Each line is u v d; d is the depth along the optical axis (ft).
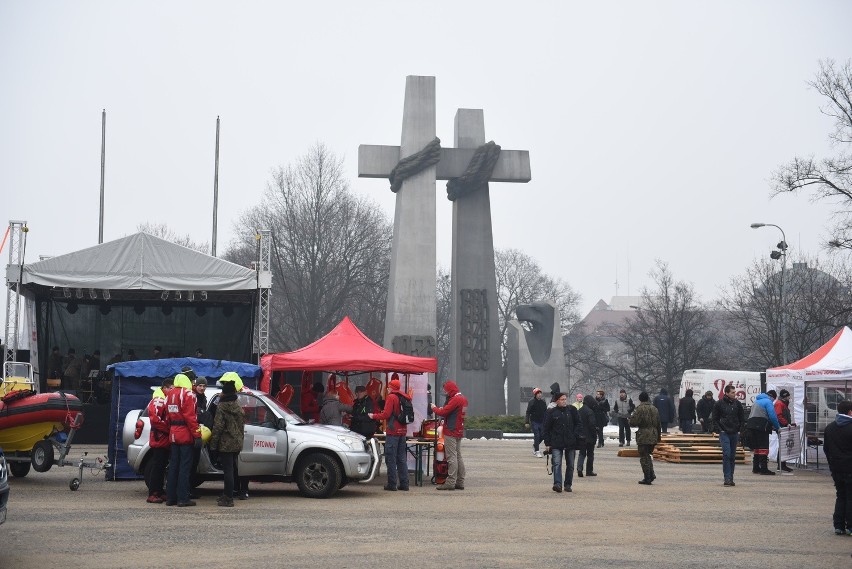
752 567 36.42
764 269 187.11
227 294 118.62
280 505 53.83
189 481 52.42
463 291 164.04
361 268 227.61
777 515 53.31
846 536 45.27
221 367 68.18
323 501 56.39
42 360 114.42
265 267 104.94
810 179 140.46
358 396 71.10
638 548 40.45
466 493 62.59
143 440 56.44
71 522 45.55
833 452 45.62
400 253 157.48
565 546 40.57
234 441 52.08
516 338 175.11
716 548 40.91
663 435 104.22
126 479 66.59
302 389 77.77
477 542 41.24
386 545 40.04
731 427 71.51
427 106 160.97
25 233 100.58
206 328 122.62
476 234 164.86
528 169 164.96
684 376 156.46
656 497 61.72
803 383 91.04
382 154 162.09
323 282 222.69
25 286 104.58
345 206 225.97
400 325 156.25
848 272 166.71
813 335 170.19
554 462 63.93
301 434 58.03
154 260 102.22
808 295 170.40
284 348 228.43
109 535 41.60
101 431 103.71
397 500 57.52
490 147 163.22
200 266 102.99
